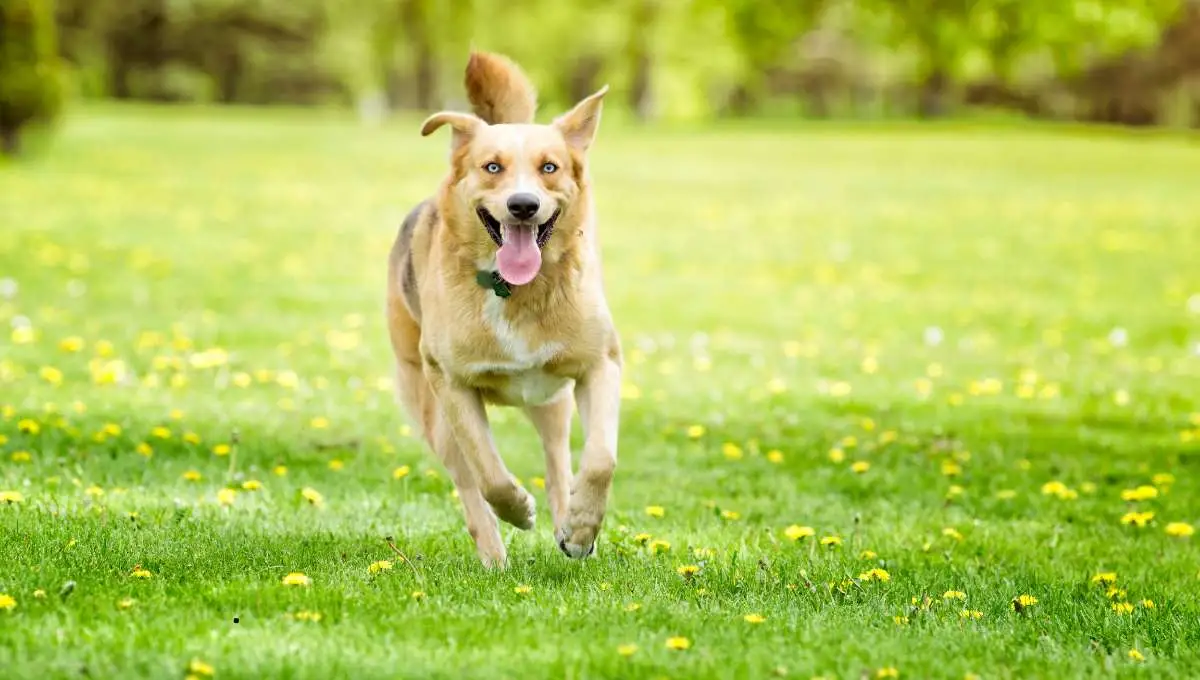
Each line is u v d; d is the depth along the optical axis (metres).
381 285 16.73
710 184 30.44
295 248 19.53
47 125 28.77
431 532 6.82
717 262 19.97
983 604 5.77
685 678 4.41
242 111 58.41
